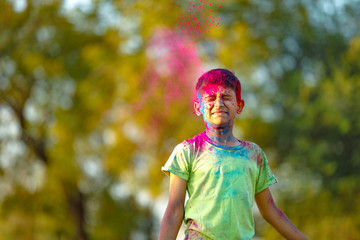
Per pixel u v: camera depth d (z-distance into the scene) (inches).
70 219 791.1
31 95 738.2
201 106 100.5
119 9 684.1
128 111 609.6
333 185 642.2
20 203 764.0
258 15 697.0
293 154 659.4
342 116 619.5
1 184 758.5
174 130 530.0
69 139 692.7
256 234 655.8
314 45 689.6
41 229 784.9
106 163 684.7
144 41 619.2
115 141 653.3
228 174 96.3
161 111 535.8
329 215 625.9
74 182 727.1
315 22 687.1
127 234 786.2
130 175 683.4
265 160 102.3
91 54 664.4
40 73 719.7
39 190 759.7
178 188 98.7
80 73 698.2
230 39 656.4
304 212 637.9
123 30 677.3
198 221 95.9
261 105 694.5
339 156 647.8
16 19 728.3
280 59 697.0
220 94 98.5
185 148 99.0
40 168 777.6
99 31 712.4
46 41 732.0
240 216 95.9
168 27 464.4
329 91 629.9
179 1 450.0
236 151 98.4
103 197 771.4
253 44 680.4
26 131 743.1
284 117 672.4
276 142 689.6
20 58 718.5
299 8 688.4
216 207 95.5
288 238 107.9
